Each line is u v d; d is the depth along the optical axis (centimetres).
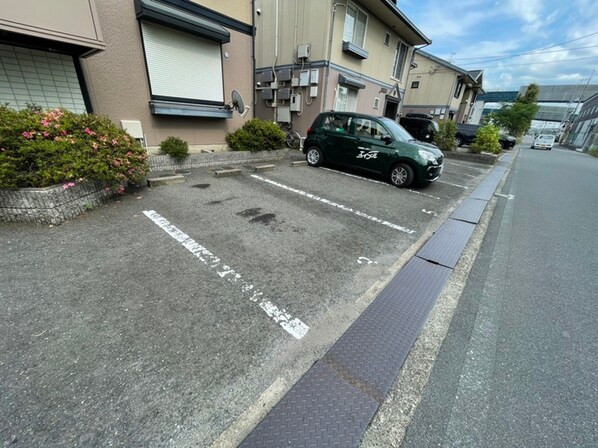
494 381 150
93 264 222
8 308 172
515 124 2389
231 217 335
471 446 118
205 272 224
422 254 283
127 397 126
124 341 154
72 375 134
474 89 2272
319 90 845
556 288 245
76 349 148
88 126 320
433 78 1777
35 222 279
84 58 409
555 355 171
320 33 794
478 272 265
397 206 433
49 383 129
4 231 262
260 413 125
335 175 598
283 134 693
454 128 1120
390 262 266
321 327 178
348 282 228
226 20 568
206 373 140
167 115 531
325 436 117
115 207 335
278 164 659
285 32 875
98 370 137
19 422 113
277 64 929
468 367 158
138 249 249
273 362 150
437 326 188
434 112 1806
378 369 150
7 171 252
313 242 291
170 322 170
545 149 2355
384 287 225
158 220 310
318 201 423
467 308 211
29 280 199
